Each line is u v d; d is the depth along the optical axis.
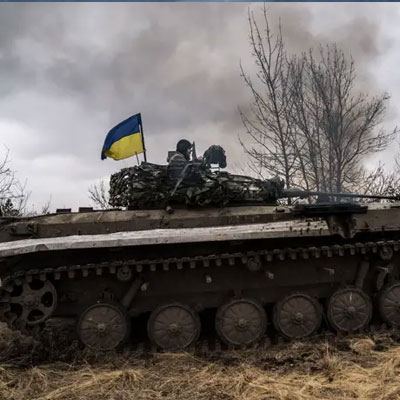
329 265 6.38
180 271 6.07
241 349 5.84
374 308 6.51
